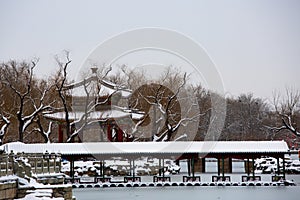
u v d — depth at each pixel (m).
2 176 37.88
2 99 96.94
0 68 99.38
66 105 91.69
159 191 67.12
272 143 79.19
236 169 111.62
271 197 58.78
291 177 88.56
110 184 75.12
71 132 95.00
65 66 90.31
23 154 43.78
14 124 98.25
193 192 65.25
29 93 90.38
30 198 38.03
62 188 42.00
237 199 56.91
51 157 48.97
